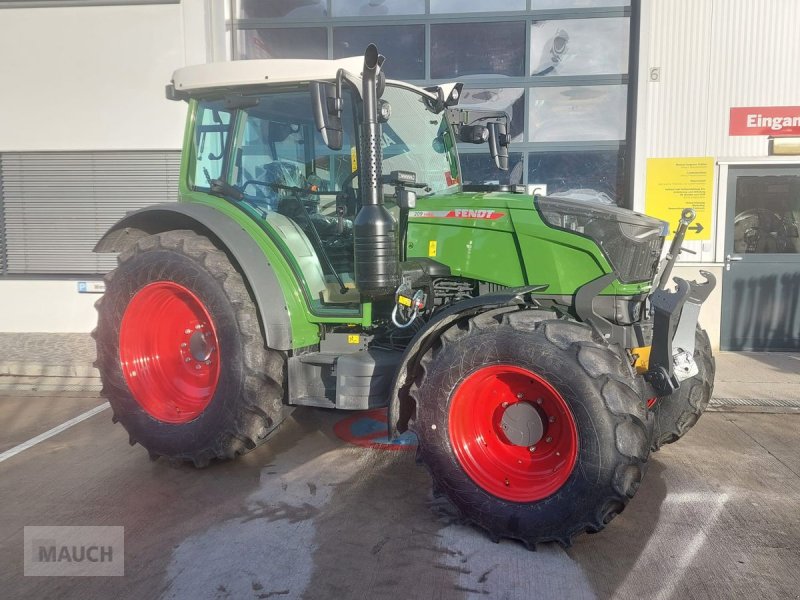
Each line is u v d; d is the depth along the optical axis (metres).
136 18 8.19
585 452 3.03
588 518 3.04
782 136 7.42
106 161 8.52
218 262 4.04
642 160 7.65
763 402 5.66
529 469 3.30
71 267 8.73
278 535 3.34
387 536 3.33
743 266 7.63
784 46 7.31
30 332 8.64
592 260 3.60
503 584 2.91
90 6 8.21
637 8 7.60
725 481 4.04
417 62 8.16
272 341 3.87
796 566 3.05
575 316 3.69
